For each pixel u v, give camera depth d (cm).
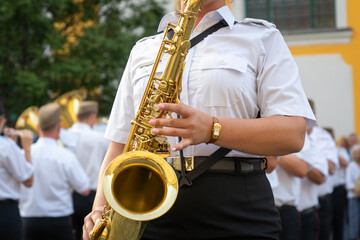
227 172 237
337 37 1616
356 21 1611
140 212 222
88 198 776
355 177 1175
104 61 1346
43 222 655
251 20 248
